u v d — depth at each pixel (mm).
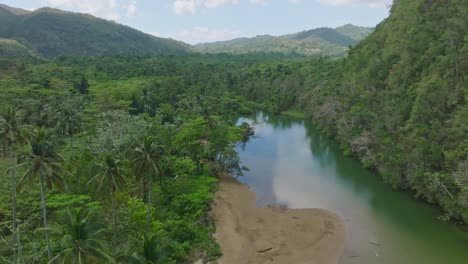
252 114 151000
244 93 180875
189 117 95500
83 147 70875
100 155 50781
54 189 45625
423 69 73812
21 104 95812
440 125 55719
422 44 79438
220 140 73438
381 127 73188
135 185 49656
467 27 67375
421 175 55438
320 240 47938
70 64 192875
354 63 126250
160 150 39531
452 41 68625
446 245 45625
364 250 45094
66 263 22453
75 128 77562
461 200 45750
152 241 27406
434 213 54656
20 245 36438
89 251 22984
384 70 94562
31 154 32219
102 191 40156
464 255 43312
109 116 75500
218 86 172750
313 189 66312
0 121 39344
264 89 177500
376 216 54312
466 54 59875
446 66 64188
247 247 46094
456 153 49469
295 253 44969
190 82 168750
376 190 65125
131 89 122750
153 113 114500
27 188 47250
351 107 94688
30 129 40906
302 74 182750
